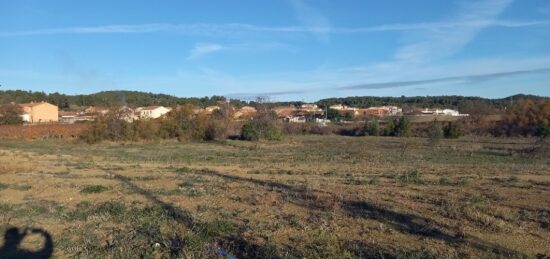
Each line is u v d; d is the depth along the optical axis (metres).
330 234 9.54
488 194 14.74
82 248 9.02
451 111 110.94
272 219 11.15
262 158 31.14
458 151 37.59
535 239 9.35
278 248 8.59
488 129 64.00
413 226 10.30
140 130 50.12
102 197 14.58
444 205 12.42
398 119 67.56
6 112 63.00
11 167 23.19
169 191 15.55
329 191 15.19
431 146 43.50
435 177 19.84
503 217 11.19
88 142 48.19
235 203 13.37
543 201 13.58
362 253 8.28
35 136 54.12
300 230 9.98
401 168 24.14
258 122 52.56
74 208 12.86
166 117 52.69
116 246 9.02
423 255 8.09
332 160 29.55
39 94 121.44
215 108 60.16
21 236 10.06
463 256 8.16
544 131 54.00
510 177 19.92
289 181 18.23
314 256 8.09
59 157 31.47
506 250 8.54
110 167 24.36
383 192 14.93
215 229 9.96
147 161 28.64
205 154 34.94
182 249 8.57
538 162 29.44
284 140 52.31
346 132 69.19
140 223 10.88
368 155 33.50
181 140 51.00
